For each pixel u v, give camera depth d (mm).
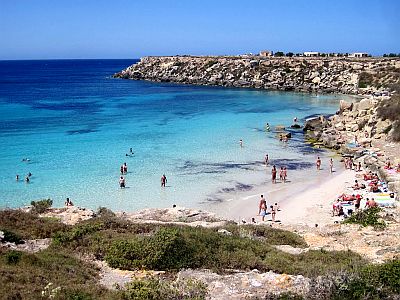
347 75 129250
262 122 77812
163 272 16578
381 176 43094
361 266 15531
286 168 48812
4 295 12445
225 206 36938
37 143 58375
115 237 19953
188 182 42906
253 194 40094
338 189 41344
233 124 75312
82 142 59531
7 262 15883
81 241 19750
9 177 43125
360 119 67438
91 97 115875
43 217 25641
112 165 48281
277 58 153875
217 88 138500
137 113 87125
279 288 13938
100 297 13320
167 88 139625
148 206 36281
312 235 24766
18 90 137000
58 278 14695
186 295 13430
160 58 181625
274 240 22703
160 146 57688
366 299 12523
